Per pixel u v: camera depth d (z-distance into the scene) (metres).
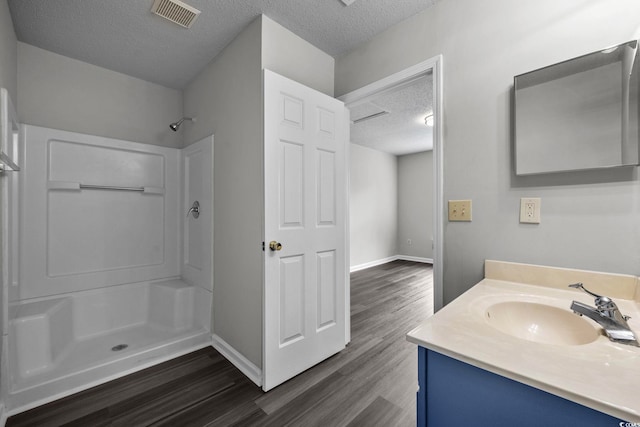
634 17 1.03
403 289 3.93
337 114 2.04
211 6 1.66
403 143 5.29
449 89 1.52
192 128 2.62
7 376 1.48
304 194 1.83
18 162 1.95
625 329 0.78
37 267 2.05
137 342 2.17
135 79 2.57
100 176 2.36
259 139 1.74
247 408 1.49
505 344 0.72
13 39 1.83
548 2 1.21
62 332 2.00
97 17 1.76
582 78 1.10
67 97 2.22
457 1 1.50
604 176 1.08
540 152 1.20
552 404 0.58
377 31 1.87
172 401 1.55
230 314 2.04
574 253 1.15
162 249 2.69
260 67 1.71
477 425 0.68
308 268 1.85
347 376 1.79
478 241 1.41
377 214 5.85
